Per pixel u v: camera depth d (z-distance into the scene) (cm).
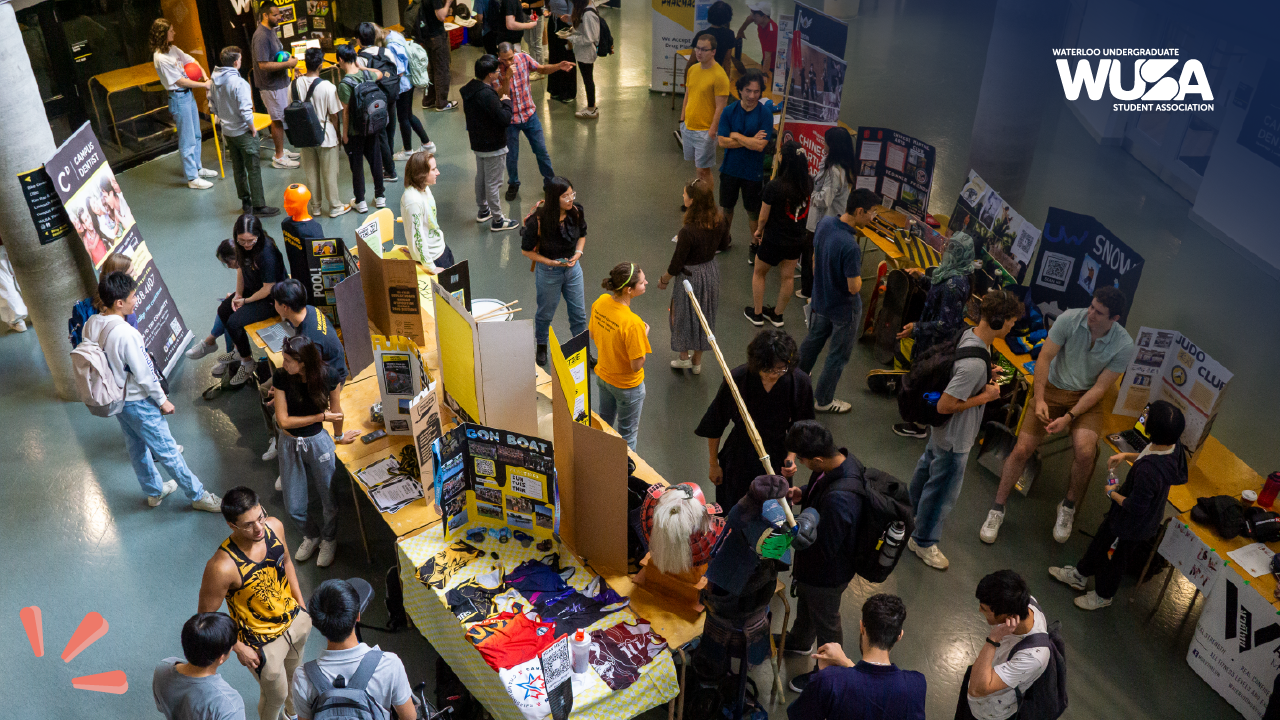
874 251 846
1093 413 530
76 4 877
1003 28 803
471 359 466
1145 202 1017
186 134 907
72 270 608
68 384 639
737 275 816
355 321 546
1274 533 455
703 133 898
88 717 433
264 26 927
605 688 366
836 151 701
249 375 647
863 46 1495
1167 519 500
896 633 335
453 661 414
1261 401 700
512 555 430
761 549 358
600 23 1078
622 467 383
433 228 662
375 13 1206
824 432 391
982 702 362
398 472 483
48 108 876
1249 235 896
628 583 417
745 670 388
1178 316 805
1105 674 469
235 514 359
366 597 346
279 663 391
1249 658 436
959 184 996
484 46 1175
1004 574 354
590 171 989
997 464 598
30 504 557
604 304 527
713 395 667
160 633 477
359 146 861
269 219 880
